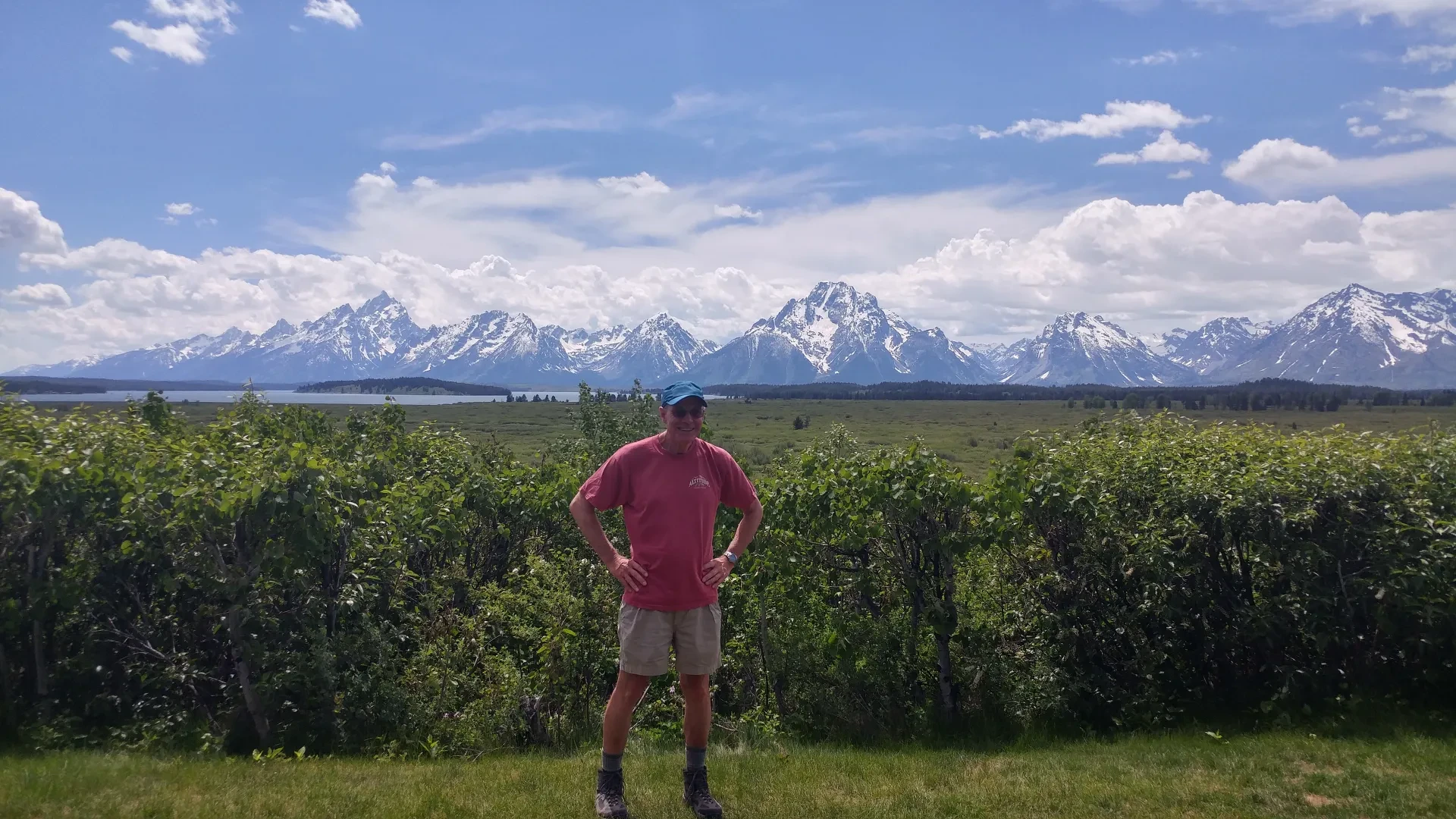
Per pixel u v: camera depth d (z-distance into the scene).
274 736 7.68
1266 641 8.36
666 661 5.05
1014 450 9.35
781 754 7.36
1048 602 8.88
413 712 7.84
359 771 6.54
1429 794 5.93
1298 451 8.59
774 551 9.05
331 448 12.07
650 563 5.00
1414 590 7.71
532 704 8.15
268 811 5.27
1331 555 8.06
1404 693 8.16
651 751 7.57
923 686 8.87
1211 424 9.84
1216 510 8.27
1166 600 8.15
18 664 7.94
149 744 7.42
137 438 8.89
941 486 8.52
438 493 10.30
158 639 8.17
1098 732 8.40
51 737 7.35
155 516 7.78
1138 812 5.60
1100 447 9.43
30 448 7.97
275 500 7.46
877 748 8.19
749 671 9.34
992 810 5.57
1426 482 8.12
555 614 8.60
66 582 7.64
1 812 5.09
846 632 8.80
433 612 9.05
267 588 7.89
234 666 8.23
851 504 8.88
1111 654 8.75
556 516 11.01
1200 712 8.44
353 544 8.34
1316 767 6.67
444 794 5.68
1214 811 5.63
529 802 5.45
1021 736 8.28
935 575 8.81
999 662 8.80
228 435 10.30
